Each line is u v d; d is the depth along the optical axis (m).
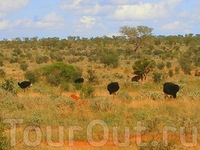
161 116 33.03
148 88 66.06
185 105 38.78
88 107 37.16
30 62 152.38
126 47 190.50
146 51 180.25
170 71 102.88
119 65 134.88
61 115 34.56
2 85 53.66
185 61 128.50
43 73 81.44
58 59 152.12
